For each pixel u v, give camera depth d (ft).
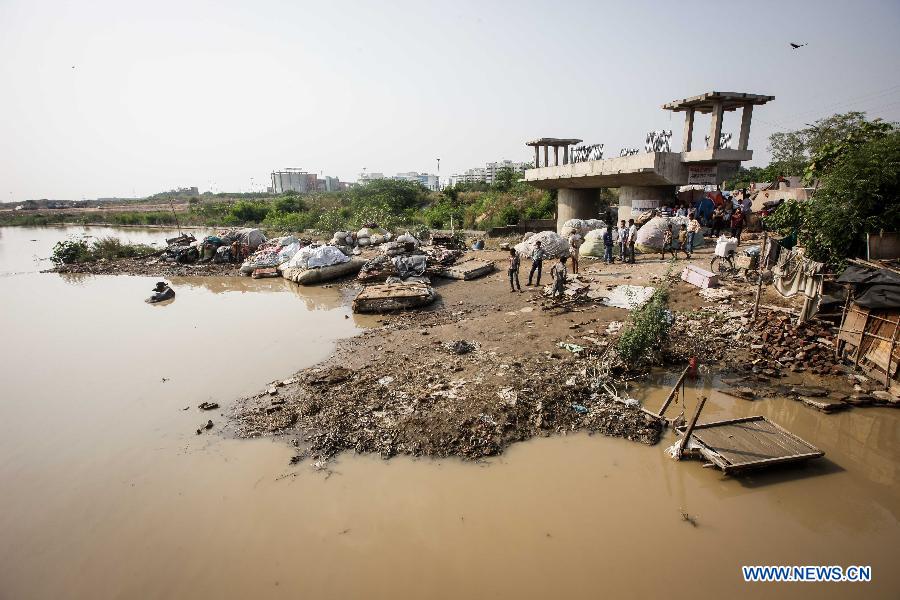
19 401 27.71
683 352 28.12
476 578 14.26
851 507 16.79
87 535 16.88
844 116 96.84
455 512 16.96
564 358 27.35
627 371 26.04
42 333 40.86
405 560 15.03
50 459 21.68
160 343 37.11
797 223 37.01
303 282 57.00
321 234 104.27
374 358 30.45
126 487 19.39
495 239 85.40
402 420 22.31
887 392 23.22
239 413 24.75
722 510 16.71
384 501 17.66
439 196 162.50
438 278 53.88
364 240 76.84
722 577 13.97
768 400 23.68
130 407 26.32
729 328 30.53
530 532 15.92
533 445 20.53
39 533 17.11
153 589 14.49
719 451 18.53
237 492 18.62
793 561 14.52
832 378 25.08
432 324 37.24
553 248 56.24
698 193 75.20
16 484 19.98
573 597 13.47
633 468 18.98
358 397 24.81
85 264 80.89
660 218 56.29
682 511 16.70
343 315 42.78
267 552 15.65
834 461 19.21
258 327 40.16
